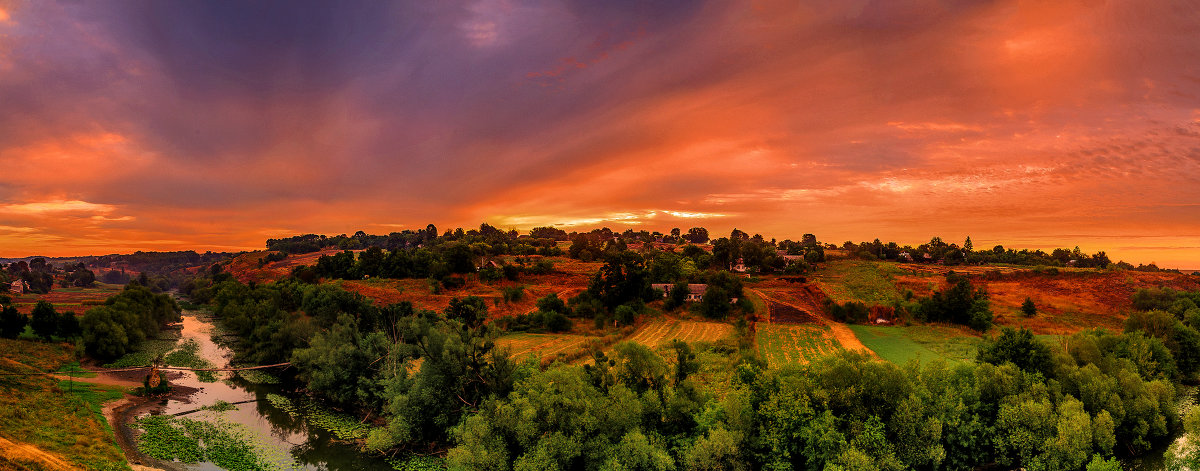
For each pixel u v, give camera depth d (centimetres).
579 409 4762
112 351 9069
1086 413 5019
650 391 5047
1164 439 5731
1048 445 4872
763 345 9362
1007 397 5266
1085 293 12469
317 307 10494
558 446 4588
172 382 8081
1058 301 12162
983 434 5144
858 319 11412
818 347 9175
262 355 8756
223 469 5081
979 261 18538
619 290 12162
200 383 8125
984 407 5334
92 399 6475
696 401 5084
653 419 4966
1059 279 13550
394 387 5894
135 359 9456
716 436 4469
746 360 6750
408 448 5703
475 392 5741
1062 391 5694
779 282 15850
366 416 6544
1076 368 5794
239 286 15488
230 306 12912
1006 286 13475
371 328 8712
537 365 6162
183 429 6009
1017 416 5034
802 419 4606
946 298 11144
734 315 11956
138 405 6781
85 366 8512
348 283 16375
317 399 7338
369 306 8962
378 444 5325
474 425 4788
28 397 5825
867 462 4338
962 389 5344
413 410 5588
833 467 4319
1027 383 5472
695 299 13138
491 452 4659
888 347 9112
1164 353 6944
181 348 10644
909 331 10469
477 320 10894
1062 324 10644
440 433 5784
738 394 4850
